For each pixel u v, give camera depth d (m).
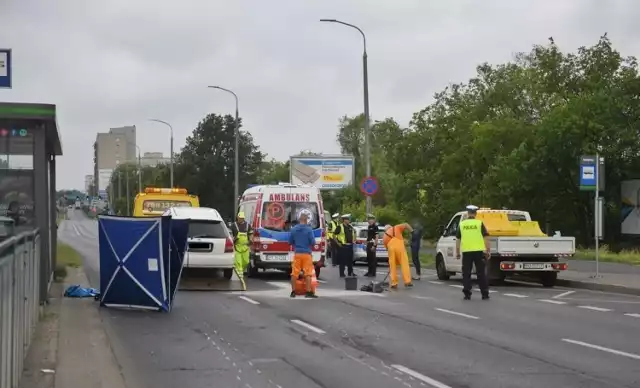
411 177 50.94
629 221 41.09
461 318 13.29
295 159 56.19
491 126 44.94
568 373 8.52
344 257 23.38
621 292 18.52
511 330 11.84
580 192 42.38
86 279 19.81
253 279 22.95
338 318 13.26
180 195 29.17
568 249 20.64
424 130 52.38
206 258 19.45
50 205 16.91
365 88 32.22
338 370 8.70
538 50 48.78
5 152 13.48
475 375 8.41
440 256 23.17
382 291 18.58
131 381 8.05
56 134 14.31
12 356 6.64
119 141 172.75
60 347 9.91
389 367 8.87
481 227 16.81
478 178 47.75
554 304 15.66
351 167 56.69
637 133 40.94
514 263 20.44
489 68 51.56
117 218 14.14
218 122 85.31
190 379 8.19
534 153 42.31
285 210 23.27
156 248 13.95
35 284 10.76
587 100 41.16
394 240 19.89
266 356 9.57
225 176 83.81
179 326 12.17
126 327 12.01
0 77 12.85
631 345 10.43
